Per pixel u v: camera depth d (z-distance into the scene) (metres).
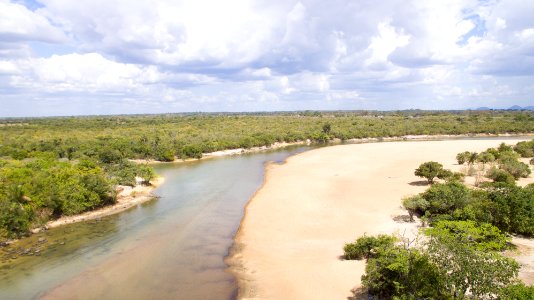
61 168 44.28
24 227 31.62
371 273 19.39
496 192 29.59
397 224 30.34
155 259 26.67
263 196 43.34
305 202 39.22
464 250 16.95
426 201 31.39
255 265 24.94
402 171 54.25
